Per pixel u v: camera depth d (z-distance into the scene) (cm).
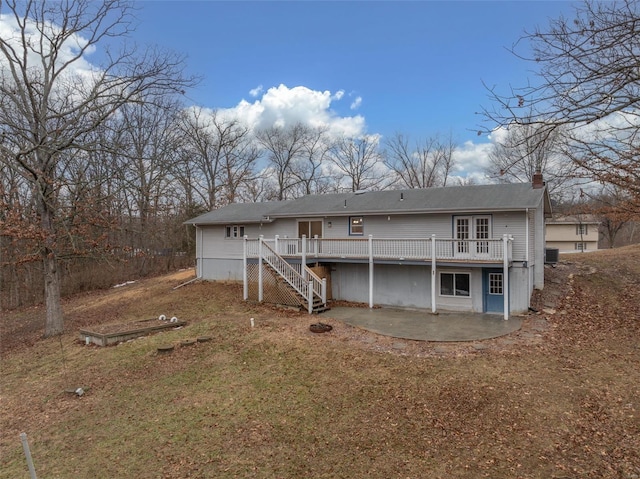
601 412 805
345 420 827
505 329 1398
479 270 1709
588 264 2334
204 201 4038
